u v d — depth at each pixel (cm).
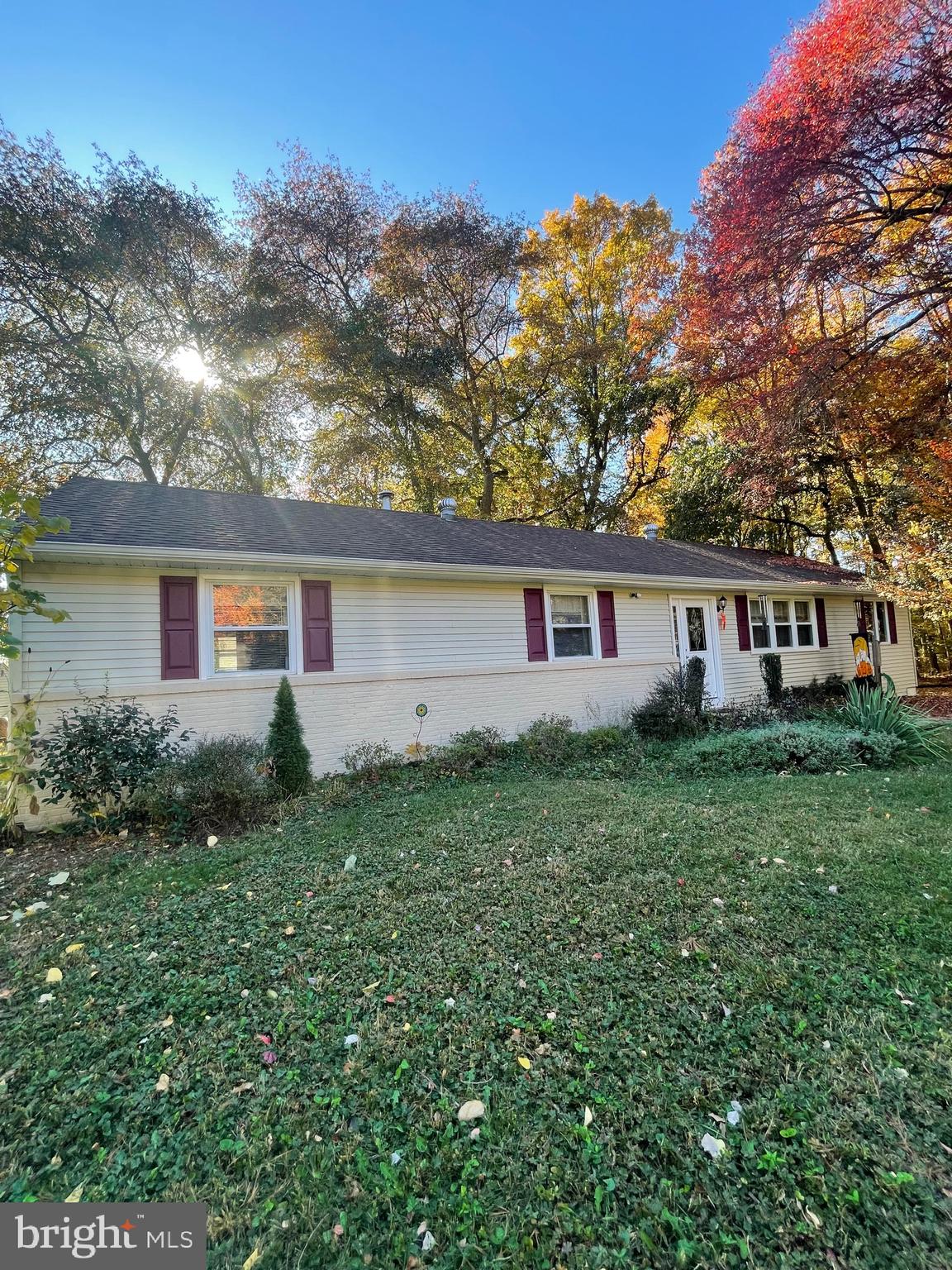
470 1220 163
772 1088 204
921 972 266
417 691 831
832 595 1401
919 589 1016
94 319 1553
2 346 1405
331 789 649
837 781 622
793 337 1132
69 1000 268
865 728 785
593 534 1370
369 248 1795
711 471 1719
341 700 767
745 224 1005
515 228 1861
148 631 651
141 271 1538
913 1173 170
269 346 1736
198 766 555
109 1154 187
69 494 754
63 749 536
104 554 588
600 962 283
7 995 275
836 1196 165
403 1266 153
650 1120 193
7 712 573
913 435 1130
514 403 2073
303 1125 196
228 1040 238
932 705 1252
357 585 793
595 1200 167
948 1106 193
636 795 582
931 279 972
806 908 329
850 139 891
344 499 1939
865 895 340
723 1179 171
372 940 311
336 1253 156
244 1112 203
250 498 962
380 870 407
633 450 2138
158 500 818
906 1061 213
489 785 658
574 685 986
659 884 365
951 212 909
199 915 351
